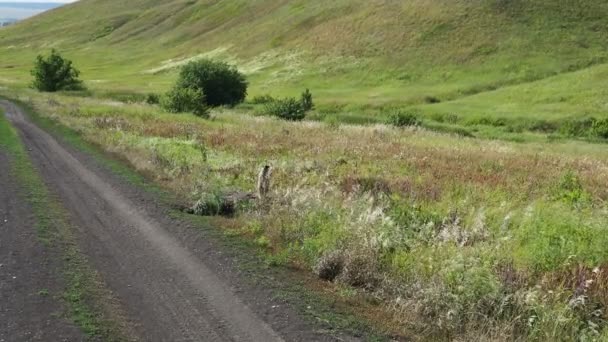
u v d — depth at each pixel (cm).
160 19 15175
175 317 728
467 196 1245
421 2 8688
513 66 6712
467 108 5234
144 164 1738
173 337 675
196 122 3061
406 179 1480
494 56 7019
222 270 895
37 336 646
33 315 699
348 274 866
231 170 1644
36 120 2992
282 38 9488
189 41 12381
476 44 7338
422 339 707
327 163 1761
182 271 886
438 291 756
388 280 835
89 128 2566
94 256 938
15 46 15300
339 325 725
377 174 1602
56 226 1089
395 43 7844
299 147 2125
